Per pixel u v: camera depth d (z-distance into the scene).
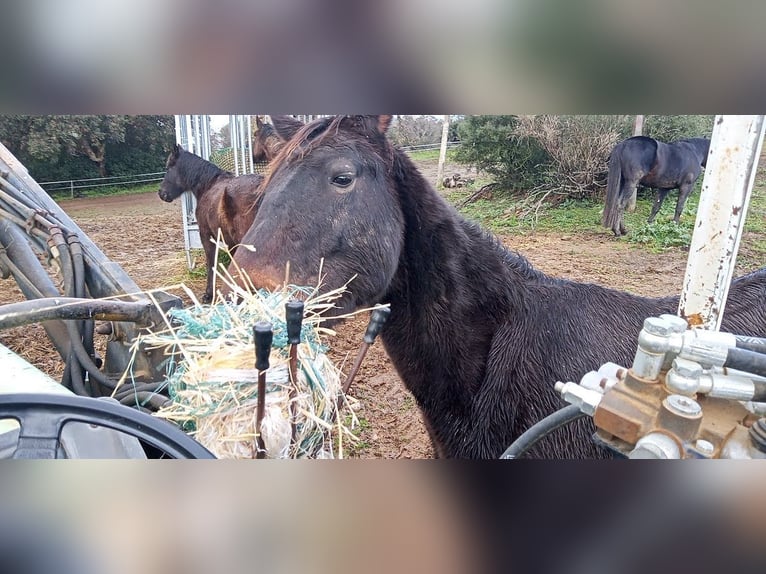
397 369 2.15
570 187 8.68
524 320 1.93
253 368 1.02
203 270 6.63
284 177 1.85
